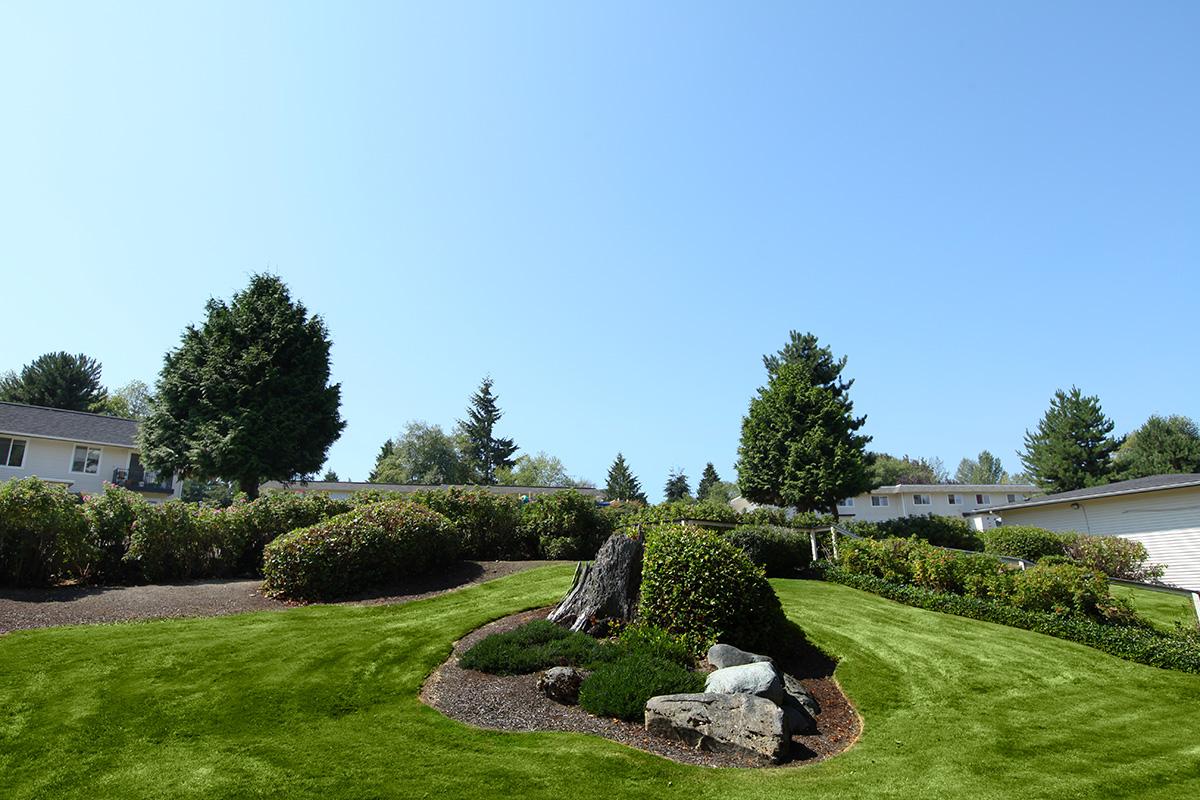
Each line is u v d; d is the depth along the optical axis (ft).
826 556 53.31
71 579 36.86
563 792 16.57
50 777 16.33
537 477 226.79
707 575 28.43
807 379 96.63
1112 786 18.29
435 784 16.65
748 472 96.12
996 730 22.53
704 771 18.70
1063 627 33.53
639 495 253.44
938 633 33.22
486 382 225.15
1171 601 46.60
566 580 38.83
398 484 136.87
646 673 23.66
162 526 38.42
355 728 19.98
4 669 22.35
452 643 27.84
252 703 21.24
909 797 17.48
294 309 98.48
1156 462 141.69
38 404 154.71
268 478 92.17
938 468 333.42
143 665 23.61
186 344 93.61
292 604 34.42
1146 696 25.94
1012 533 67.26
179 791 15.85
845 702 25.26
